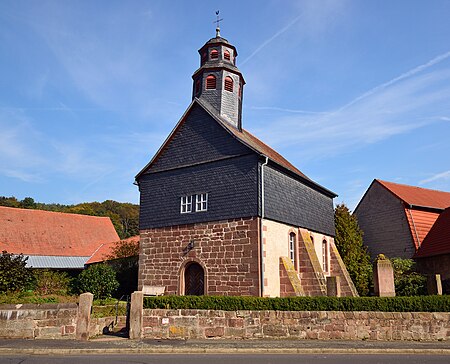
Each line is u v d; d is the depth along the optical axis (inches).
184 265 914.1
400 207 1333.7
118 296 1127.0
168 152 1012.5
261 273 810.8
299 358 479.8
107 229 1850.4
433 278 842.2
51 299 841.5
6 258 879.7
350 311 622.2
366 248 1373.0
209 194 913.5
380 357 490.9
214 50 1058.1
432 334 609.6
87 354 513.7
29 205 3351.4
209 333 625.0
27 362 445.7
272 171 908.6
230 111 1027.9
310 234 1048.2
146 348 533.6
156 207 992.2
